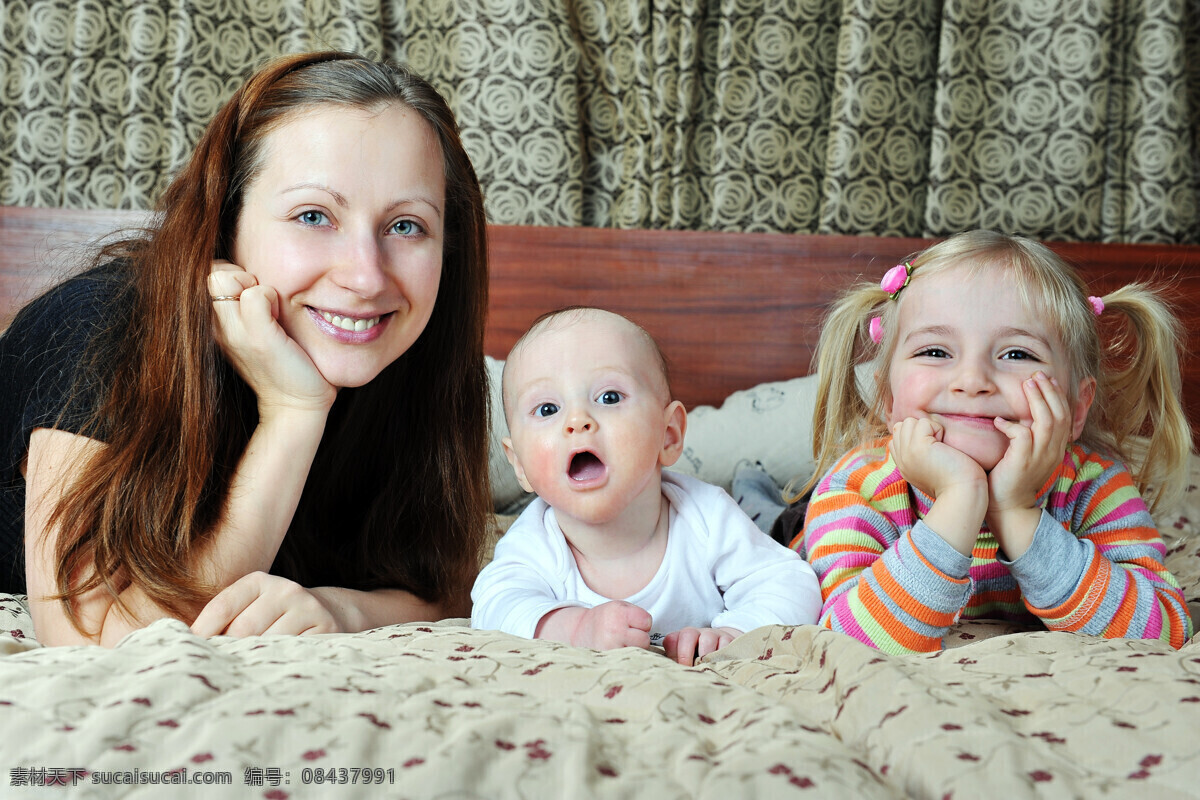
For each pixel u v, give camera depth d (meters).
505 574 1.20
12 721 0.60
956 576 1.08
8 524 1.22
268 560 1.11
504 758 0.58
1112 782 0.58
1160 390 1.49
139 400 1.08
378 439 1.36
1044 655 0.80
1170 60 2.63
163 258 1.11
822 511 1.33
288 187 1.07
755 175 2.67
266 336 1.07
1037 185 2.67
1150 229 2.67
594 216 2.70
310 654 0.77
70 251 2.18
